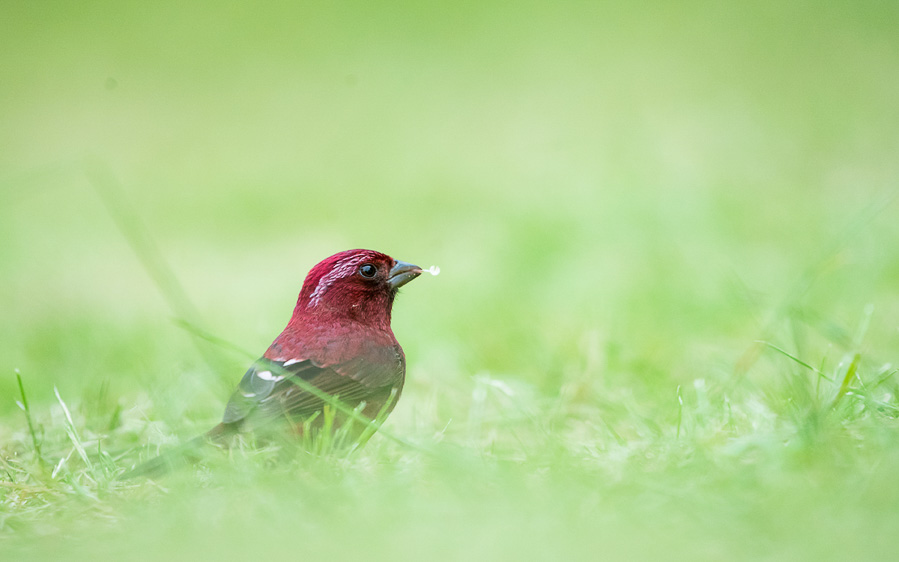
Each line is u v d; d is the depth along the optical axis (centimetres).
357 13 3666
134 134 3047
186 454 680
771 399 759
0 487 705
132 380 1159
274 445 702
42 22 3731
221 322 1505
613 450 657
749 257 1458
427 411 905
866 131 2364
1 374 1226
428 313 1408
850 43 3078
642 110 2742
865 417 659
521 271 1520
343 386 772
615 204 1675
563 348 1112
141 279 1889
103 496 664
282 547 516
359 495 582
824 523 497
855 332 1028
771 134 2403
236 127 3058
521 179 2262
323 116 3066
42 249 2142
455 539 512
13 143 2995
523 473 620
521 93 3066
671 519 519
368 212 2188
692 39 3278
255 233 2155
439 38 3450
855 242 1335
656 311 1259
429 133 2831
